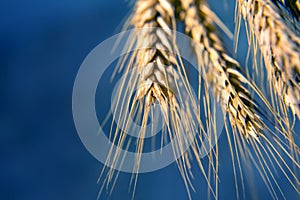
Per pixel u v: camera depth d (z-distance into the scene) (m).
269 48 0.35
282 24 0.35
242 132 0.35
